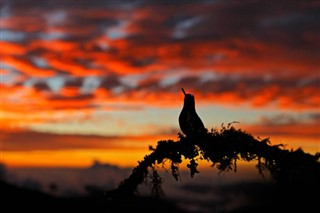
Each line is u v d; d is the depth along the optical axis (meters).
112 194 6.79
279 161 6.39
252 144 6.55
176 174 6.85
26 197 23.48
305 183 6.32
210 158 6.73
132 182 6.83
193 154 6.84
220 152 6.59
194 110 7.12
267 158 6.45
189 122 7.00
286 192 6.36
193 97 7.19
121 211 6.73
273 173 6.41
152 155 6.91
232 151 6.57
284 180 6.38
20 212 21.78
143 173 6.85
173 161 6.85
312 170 6.30
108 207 6.74
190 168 6.82
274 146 6.47
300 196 6.30
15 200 22.73
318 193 6.29
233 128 6.70
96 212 6.62
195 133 6.86
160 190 6.84
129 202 6.78
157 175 6.86
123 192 6.80
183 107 7.16
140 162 6.89
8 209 21.38
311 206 6.27
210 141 6.72
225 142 6.55
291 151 6.41
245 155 6.58
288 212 6.30
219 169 6.67
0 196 22.16
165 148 6.88
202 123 7.04
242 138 6.59
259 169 6.48
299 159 6.35
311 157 6.35
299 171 6.32
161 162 6.88
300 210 6.28
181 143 6.85
